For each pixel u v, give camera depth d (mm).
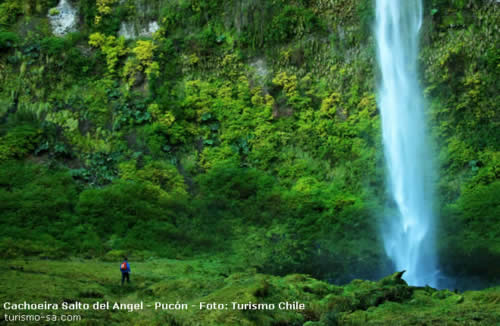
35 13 34375
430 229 26266
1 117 29812
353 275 20594
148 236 24422
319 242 24703
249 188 28484
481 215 25125
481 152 28609
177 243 24297
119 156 29250
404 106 31438
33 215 24000
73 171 27828
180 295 14156
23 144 27953
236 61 33969
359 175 29406
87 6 34594
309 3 34594
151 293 14430
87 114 30859
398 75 32188
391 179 29469
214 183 28672
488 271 20266
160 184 28281
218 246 24281
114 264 20156
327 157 30484
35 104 30500
